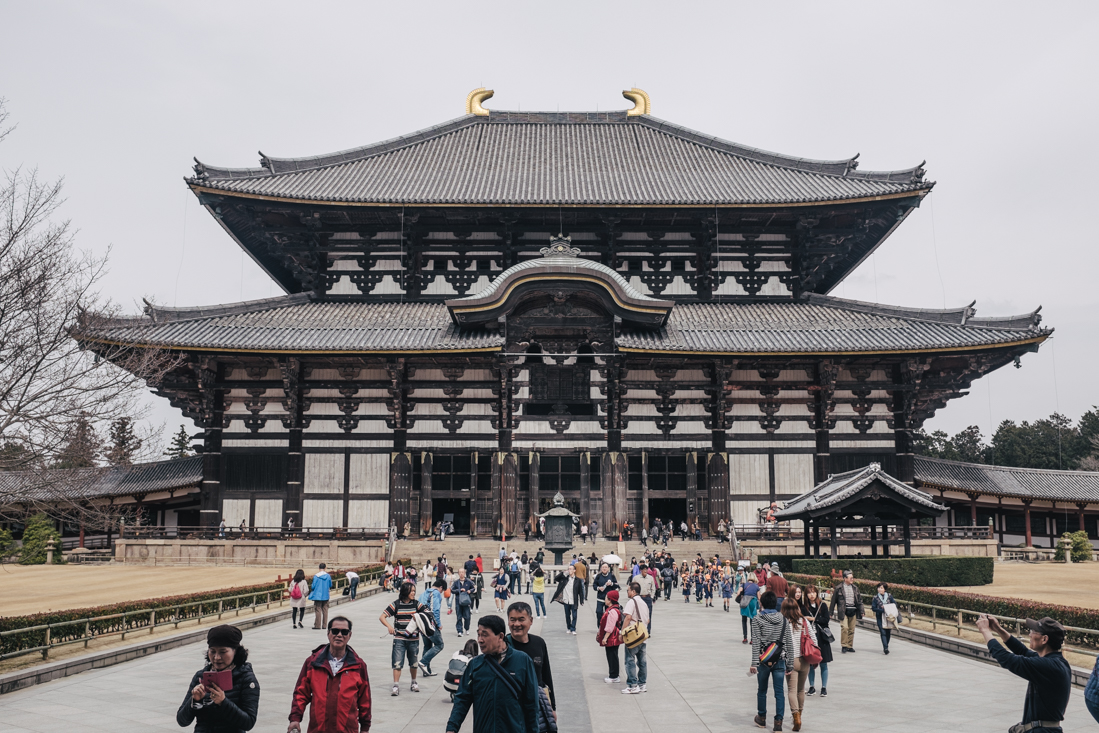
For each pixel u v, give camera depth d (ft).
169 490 232.94
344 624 35.04
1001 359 219.00
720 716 55.21
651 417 217.56
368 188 240.94
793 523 211.41
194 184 217.15
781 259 245.45
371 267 241.55
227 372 217.77
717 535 211.61
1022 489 242.58
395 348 205.46
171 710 55.52
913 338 213.05
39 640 72.43
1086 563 212.64
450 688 58.18
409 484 212.23
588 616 115.75
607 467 213.05
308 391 216.13
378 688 64.85
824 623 62.80
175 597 98.48
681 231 243.19
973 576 145.07
